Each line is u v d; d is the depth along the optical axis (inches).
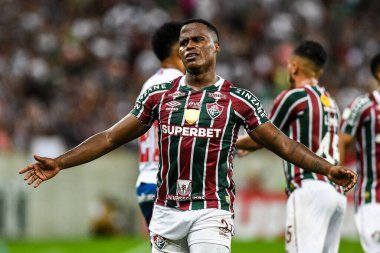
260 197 1567.4
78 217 1573.6
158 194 607.2
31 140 1777.8
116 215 1599.4
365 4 2630.4
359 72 2364.7
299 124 756.6
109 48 2198.6
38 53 2116.1
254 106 595.5
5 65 2048.5
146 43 2257.6
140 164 772.0
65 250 1294.3
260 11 2429.9
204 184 590.6
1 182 1526.8
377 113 798.5
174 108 597.0
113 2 2352.4
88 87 1969.7
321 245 736.3
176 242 603.5
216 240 585.3
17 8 2234.3
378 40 2519.7
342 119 815.7
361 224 803.4
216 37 609.9
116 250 1279.5
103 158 1600.6
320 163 588.7
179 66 785.6
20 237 1525.6
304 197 739.4
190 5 2416.3
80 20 2273.6
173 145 593.6
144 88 780.0
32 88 1975.9
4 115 1843.0
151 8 2353.6
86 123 1861.5
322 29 2475.4
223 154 592.1
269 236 1560.0
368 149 804.0
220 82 604.1
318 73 789.2
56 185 1560.0
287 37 2369.6
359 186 808.9
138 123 609.3
